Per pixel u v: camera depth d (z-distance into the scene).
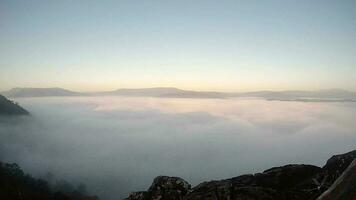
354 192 6.04
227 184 11.04
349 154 10.77
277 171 11.40
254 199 9.98
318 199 6.59
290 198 9.91
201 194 10.90
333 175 10.34
